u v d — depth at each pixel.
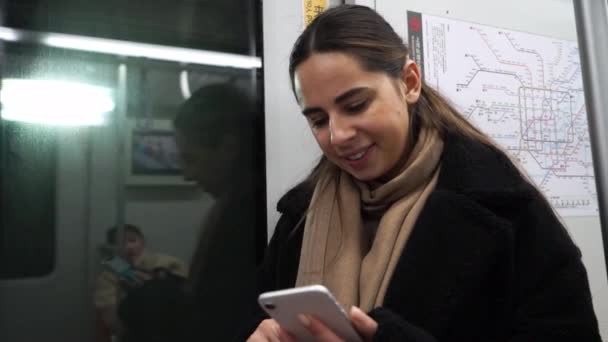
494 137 1.25
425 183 0.84
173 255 0.95
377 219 0.88
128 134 0.94
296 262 0.94
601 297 1.34
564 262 0.71
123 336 0.90
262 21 1.06
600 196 0.83
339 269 0.82
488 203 0.77
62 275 0.86
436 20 1.20
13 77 0.86
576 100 1.38
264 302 0.59
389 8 1.14
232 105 1.03
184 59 0.99
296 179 1.09
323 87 0.71
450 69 1.21
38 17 0.89
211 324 0.96
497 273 0.74
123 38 0.95
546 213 0.76
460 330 0.74
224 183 1.00
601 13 0.85
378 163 0.77
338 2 1.15
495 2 1.29
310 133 1.11
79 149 0.90
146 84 0.96
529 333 0.67
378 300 0.75
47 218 0.86
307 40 0.75
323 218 0.89
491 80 1.26
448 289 0.73
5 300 0.83
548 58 1.36
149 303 0.92
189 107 0.99
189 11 1.01
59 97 0.89
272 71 1.09
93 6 0.93
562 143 1.34
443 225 0.76
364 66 0.71
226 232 0.99
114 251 0.91
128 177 0.93
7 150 0.85
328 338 0.60
